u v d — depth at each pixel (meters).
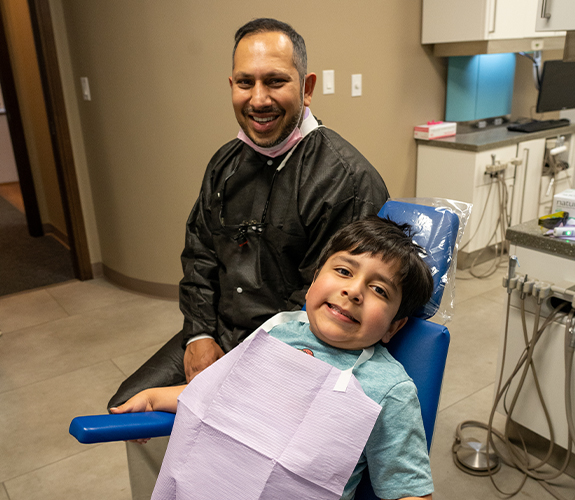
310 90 1.26
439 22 2.98
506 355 1.67
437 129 3.18
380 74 2.99
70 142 3.02
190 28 2.46
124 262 3.07
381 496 0.89
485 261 3.38
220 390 0.92
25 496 1.63
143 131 2.68
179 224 2.80
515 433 1.76
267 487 0.86
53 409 2.05
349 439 0.84
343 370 0.91
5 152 5.74
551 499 1.54
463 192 3.09
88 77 2.78
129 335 2.59
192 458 0.92
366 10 2.82
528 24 3.00
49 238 4.08
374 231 0.92
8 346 2.53
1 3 3.61
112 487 1.66
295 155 1.25
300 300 1.24
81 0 2.62
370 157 3.11
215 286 1.42
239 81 1.19
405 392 0.89
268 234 1.27
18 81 3.77
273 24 1.17
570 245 1.44
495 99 3.42
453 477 1.64
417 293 0.93
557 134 3.33
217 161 1.39
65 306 2.93
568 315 1.43
